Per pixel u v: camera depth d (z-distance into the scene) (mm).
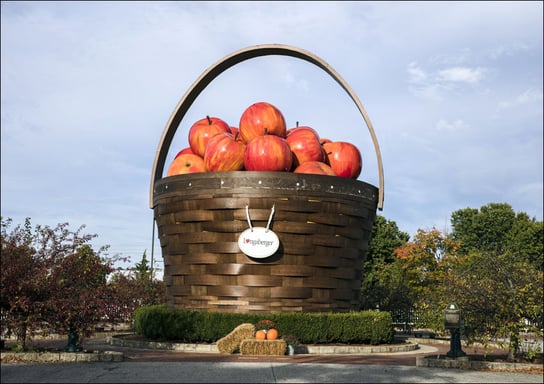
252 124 27219
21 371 15719
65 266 19422
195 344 23453
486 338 19156
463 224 80438
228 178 24938
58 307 18594
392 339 26219
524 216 78812
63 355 18156
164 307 27328
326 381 14742
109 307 19641
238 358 20156
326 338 24172
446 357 20156
